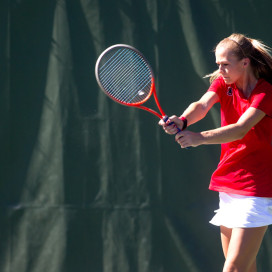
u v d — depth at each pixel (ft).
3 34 46.73
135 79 39.42
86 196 46.47
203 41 45.60
